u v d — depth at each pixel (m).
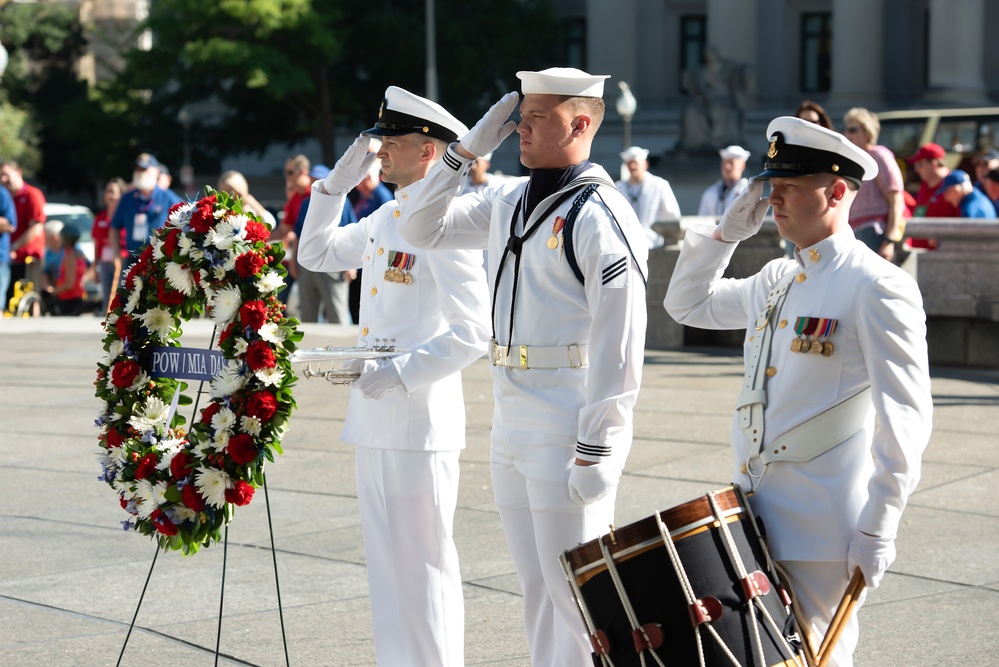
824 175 7.89
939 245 25.48
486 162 27.88
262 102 96.56
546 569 8.75
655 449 17.89
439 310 9.71
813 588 7.87
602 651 7.50
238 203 9.14
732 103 80.38
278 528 14.77
